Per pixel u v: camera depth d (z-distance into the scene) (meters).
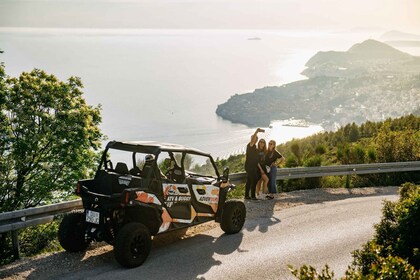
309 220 12.60
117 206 8.16
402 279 4.77
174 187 9.09
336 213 13.59
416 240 6.89
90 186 8.86
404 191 9.50
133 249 8.05
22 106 16.80
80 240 8.81
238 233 10.98
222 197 10.37
